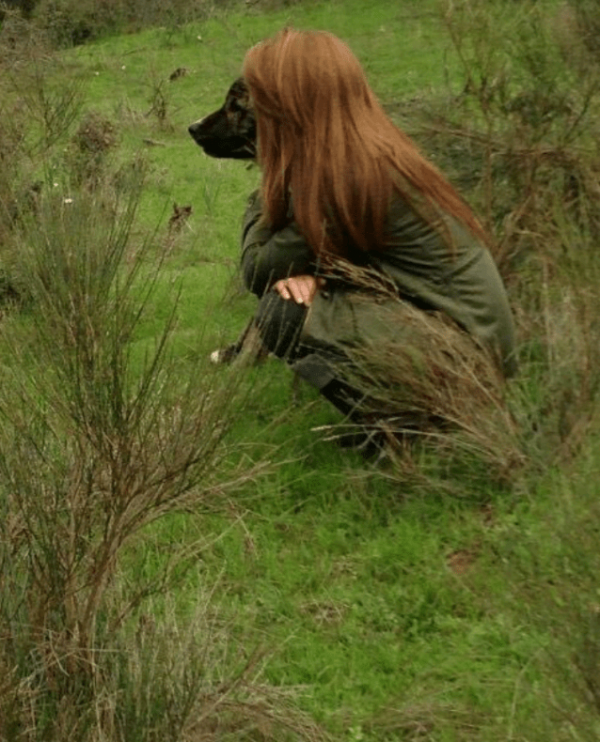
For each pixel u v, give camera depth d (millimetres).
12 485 3332
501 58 5992
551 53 5980
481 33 5848
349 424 4633
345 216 4531
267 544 4352
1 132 6785
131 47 17875
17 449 3377
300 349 4727
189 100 14367
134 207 3781
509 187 5836
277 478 4684
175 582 3709
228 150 5477
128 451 3244
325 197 4531
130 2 20266
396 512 4512
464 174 5934
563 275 4867
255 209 5035
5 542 3236
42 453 3422
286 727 3367
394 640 3883
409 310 4590
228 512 4258
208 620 3676
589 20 6027
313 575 4180
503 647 3703
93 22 19750
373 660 3787
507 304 4758
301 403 5137
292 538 4422
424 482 4516
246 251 4863
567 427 4500
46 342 3398
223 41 17359
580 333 4645
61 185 5109
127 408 3266
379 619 3979
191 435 3338
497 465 4469
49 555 3215
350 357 4582
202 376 3459
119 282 3672
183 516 4348
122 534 3303
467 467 4586
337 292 4707
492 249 5426
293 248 4637
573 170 5801
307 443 4914
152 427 3336
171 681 3154
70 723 3039
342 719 3533
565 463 4402
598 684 2994
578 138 5824
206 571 4199
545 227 5301
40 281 3373
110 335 3328
